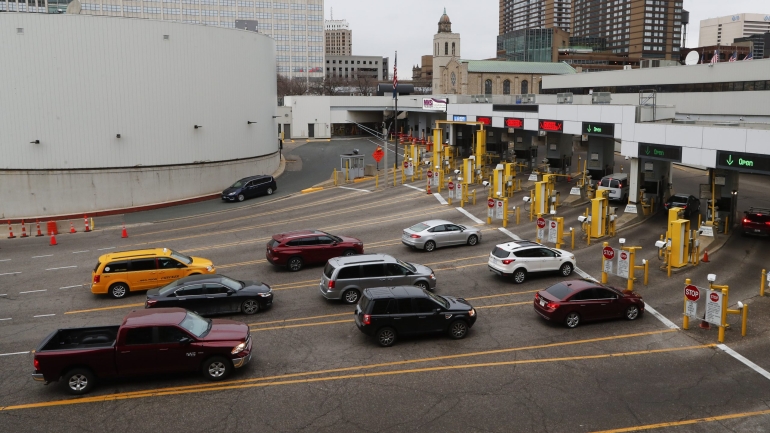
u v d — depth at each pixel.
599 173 42.53
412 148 58.88
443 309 18.39
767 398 14.48
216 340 15.72
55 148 41.91
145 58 44.09
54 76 41.19
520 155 53.28
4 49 40.00
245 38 51.88
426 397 14.71
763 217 29.77
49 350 14.89
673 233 25.08
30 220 41.06
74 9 47.72
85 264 28.86
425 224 29.84
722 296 17.83
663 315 20.34
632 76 64.50
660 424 13.34
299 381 15.70
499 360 16.91
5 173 41.19
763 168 25.23
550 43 193.00
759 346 17.59
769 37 192.50
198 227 38.06
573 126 39.50
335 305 21.89
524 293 22.86
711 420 13.49
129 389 15.29
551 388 15.12
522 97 57.19
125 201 44.50
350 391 15.09
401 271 22.30
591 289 19.53
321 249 26.83
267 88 56.94
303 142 85.50
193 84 47.16
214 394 14.97
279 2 185.25
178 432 13.20
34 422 13.66
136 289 23.39
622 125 34.50
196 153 48.06
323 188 51.91
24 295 23.86
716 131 27.30
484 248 29.52
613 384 15.30
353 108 90.75
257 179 48.53
